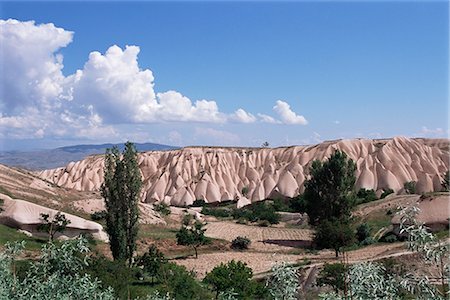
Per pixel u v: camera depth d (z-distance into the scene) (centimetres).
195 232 5272
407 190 8631
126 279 1916
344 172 5575
